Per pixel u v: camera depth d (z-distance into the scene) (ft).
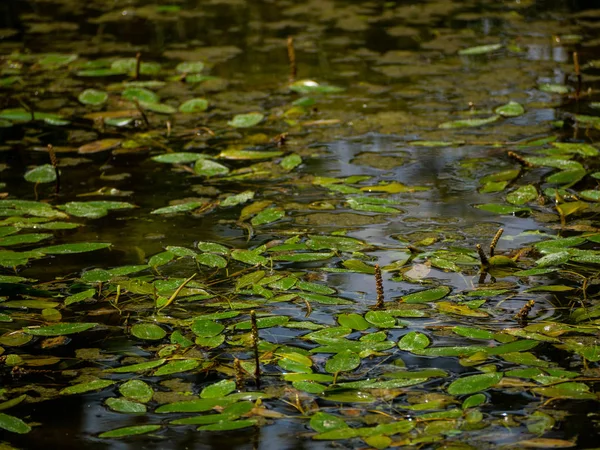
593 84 19.02
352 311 10.38
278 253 11.99
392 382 8.76
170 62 21.99
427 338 9.57
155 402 8.73
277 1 28.32
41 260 12.14
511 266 11.31
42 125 18.04
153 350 9.75
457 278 11.10
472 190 14.02
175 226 13.11
